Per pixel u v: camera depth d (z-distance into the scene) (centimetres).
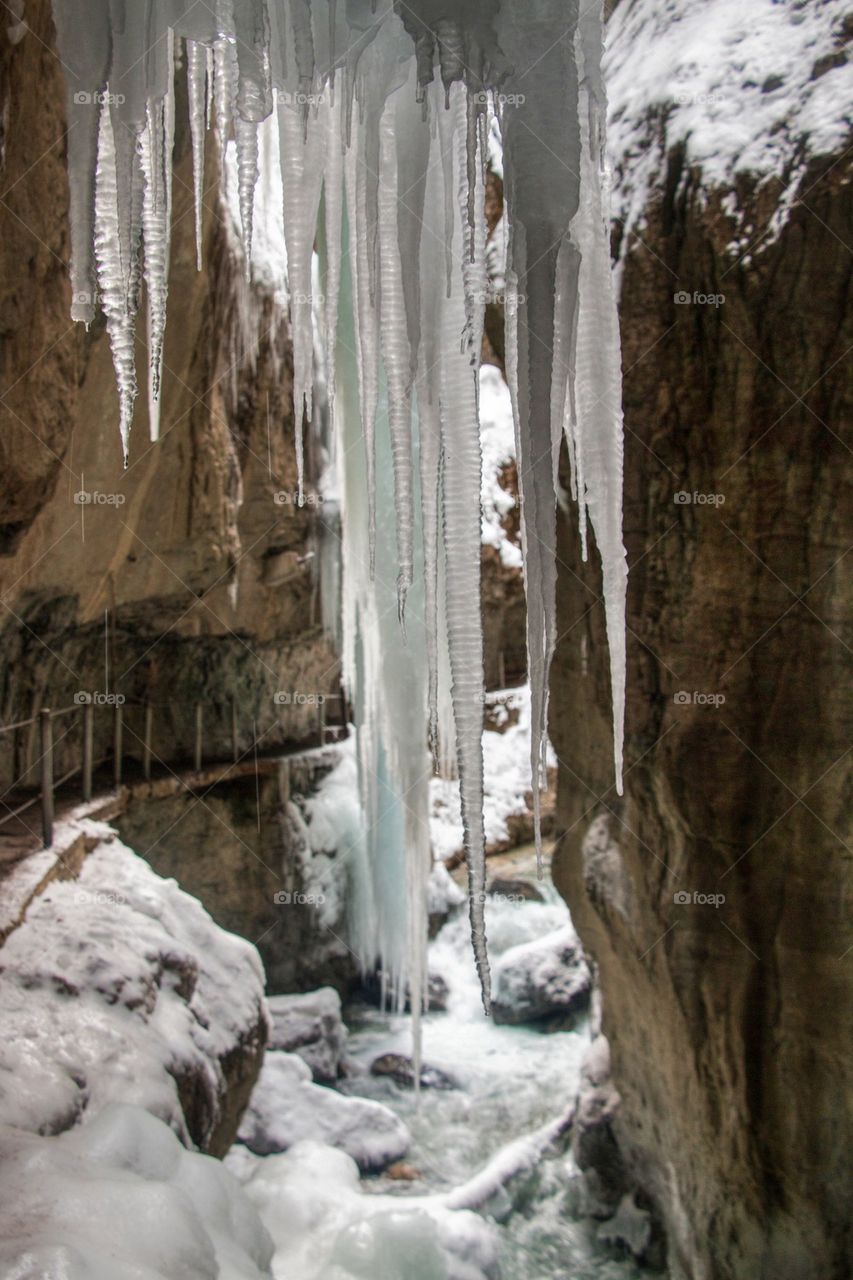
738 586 417
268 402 944
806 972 403
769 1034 416
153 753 922
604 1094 611
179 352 758
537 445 284
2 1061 360
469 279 288
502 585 1324
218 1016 542
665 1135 505
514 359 315
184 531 833
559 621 532
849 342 382
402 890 998
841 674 391
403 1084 833
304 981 962
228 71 311
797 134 399
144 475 724
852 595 387
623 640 332
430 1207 591
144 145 307
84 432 605
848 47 398
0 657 668
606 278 324
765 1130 418
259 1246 374
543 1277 557
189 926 602
